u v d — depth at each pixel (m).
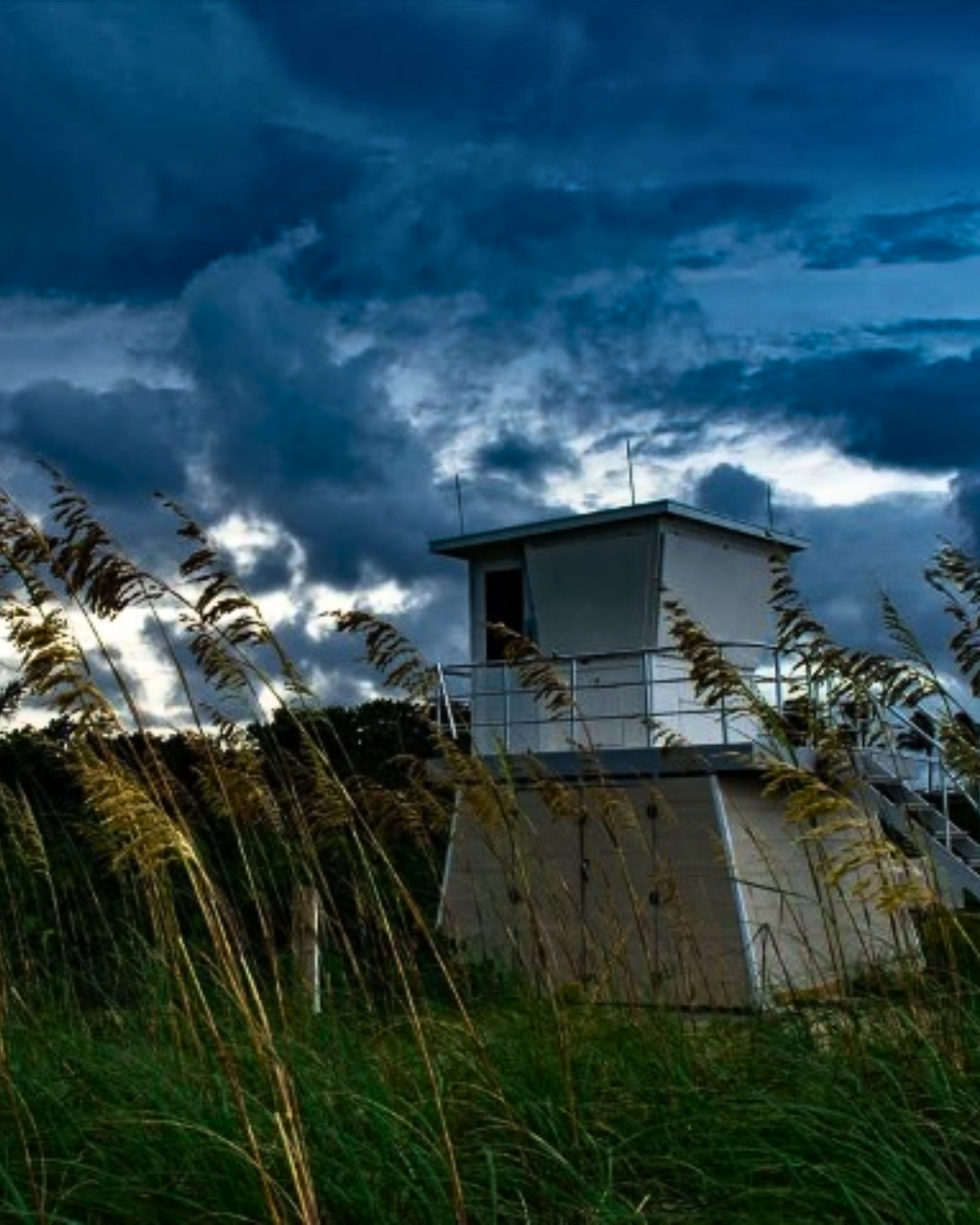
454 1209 6.18
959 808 20.86
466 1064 8.03
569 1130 7.37
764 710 9.73
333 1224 6.27
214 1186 6.49
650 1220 6.43
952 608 9.61
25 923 11.62
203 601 7.07
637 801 22.08
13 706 7.64
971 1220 5.98
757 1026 8.66
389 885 11.59
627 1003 9.59
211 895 5.50
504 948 18.05
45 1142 7.29
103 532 6.24
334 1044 8.52
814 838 7.56
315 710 8.05
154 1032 9.00
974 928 9.45
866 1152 6.59
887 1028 8.12
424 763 11.03
